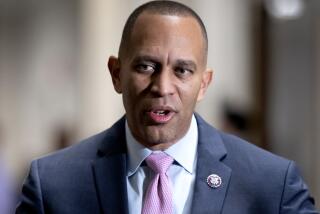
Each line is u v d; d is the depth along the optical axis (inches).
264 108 569.6
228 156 179.2
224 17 545.0
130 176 176.2
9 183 406.6
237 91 553.6
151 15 166.4
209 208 170.1
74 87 577.0
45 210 176.1
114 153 179.6
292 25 574.2
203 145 179.0
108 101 547.5
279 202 173.5
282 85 576.4
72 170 179.3
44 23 605.6
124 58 169.9
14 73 628.7
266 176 175.5
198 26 168.9
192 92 166.2
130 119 170.7
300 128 578.6
